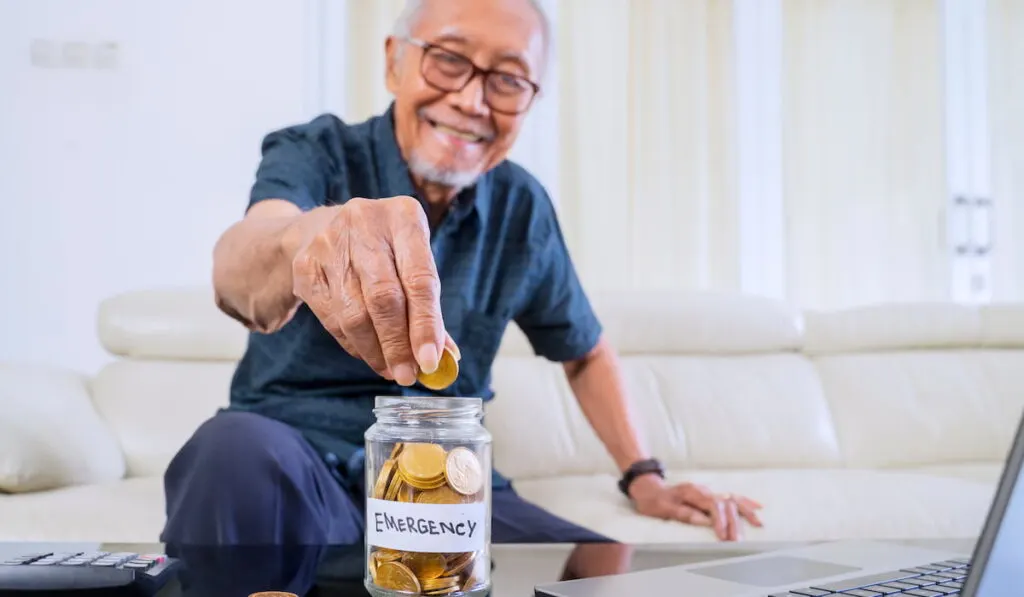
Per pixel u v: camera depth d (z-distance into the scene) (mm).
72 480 1449
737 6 2840
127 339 1856
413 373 519
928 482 1591
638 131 2814
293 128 1248
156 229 2514
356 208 543
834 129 2908
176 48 2521
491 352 1283
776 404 1988
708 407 1952
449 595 500
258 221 824
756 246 2844
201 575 581
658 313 2053
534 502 1532
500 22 1219
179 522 779
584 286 2752
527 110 1273
